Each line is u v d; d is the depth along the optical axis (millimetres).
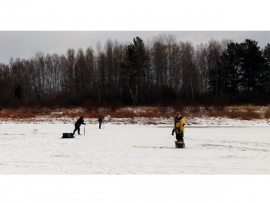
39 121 47406
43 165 14820
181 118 20984
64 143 23438
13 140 25359
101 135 29750
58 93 92000
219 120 46375
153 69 91750
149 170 13820
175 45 92500
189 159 16422
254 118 47219
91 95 76688
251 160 16172
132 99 73312
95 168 14195
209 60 94312
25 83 102312
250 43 85875
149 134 30656
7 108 64188
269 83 84500
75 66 98125
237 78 85500
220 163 15320
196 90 83875
